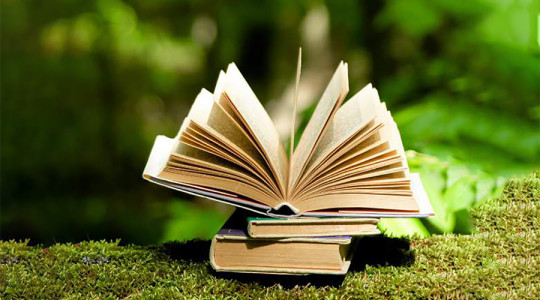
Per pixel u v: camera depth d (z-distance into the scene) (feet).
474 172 4.50
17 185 9.25
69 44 9.89
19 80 9.88
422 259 3.83
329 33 8.04
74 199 9.20
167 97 10.11
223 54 10.02
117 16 10.02
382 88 6.90
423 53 7.11
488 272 3.68
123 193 9.17
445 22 6.76
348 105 3.87
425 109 5.56
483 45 6.49
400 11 6.94
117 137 9.79
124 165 9.62
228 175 3.55
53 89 9.92
